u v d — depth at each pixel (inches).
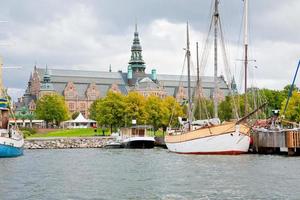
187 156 3698.3
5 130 3821.4
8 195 1873.8
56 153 4707.2
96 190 1989.4
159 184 2134.6
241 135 3609.7
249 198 1740.9
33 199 1786.4
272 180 2160.4
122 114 7298.2
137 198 1791.3
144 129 5999.0
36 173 2645.2
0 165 3139.8
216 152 3703.3
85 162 3422.7
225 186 2017.7
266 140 3703.3
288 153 3506.4
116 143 5831.7
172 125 7485.2
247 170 2568.9
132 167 2965.1
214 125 3700.8
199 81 4970.5
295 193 1820.9
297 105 5905.5
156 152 4626.0
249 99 6515.8
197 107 6013.8
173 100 7637.8
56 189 2022.6
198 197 1779.0
